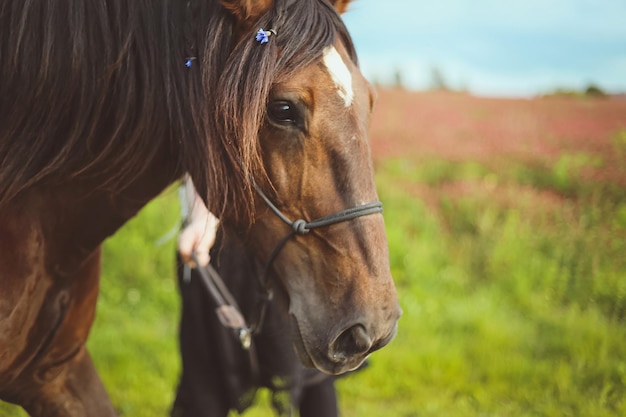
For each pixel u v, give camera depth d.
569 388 4.17
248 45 1.75
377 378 4.37
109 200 2.01
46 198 1.99
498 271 5.95
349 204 1.77
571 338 4.77
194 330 2.71
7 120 1.91
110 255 6.18
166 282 6.02
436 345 4.75
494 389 4.23
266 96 1.72
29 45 1.87
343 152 1.76
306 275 1.84
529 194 7.03
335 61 1.77
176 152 1.92
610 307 5.27
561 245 6.06
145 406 4.07
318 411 2.75
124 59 1.87
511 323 5.15
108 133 1.92
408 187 7.46
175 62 1.85
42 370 2.12
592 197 6.62
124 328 5.26
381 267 1.79
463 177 7.58
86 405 2.25
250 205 1.84
